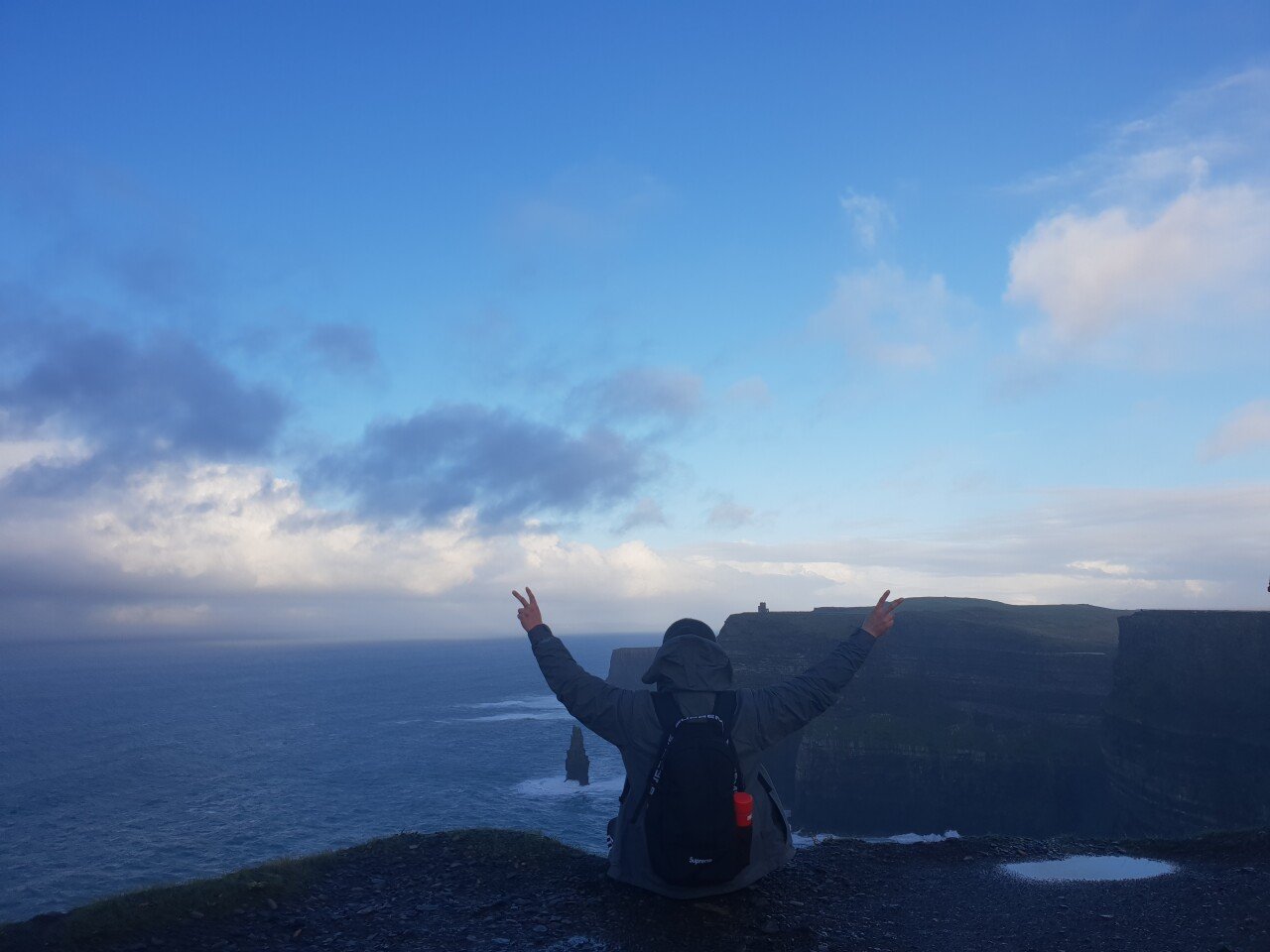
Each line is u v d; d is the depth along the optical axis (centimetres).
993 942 624
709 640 657
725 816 577
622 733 636
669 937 615
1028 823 8088
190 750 14725
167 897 677
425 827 8500
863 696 9756
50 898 6222
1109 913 691
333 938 628
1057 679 8906
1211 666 6481
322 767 12594
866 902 720
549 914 662
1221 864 857
